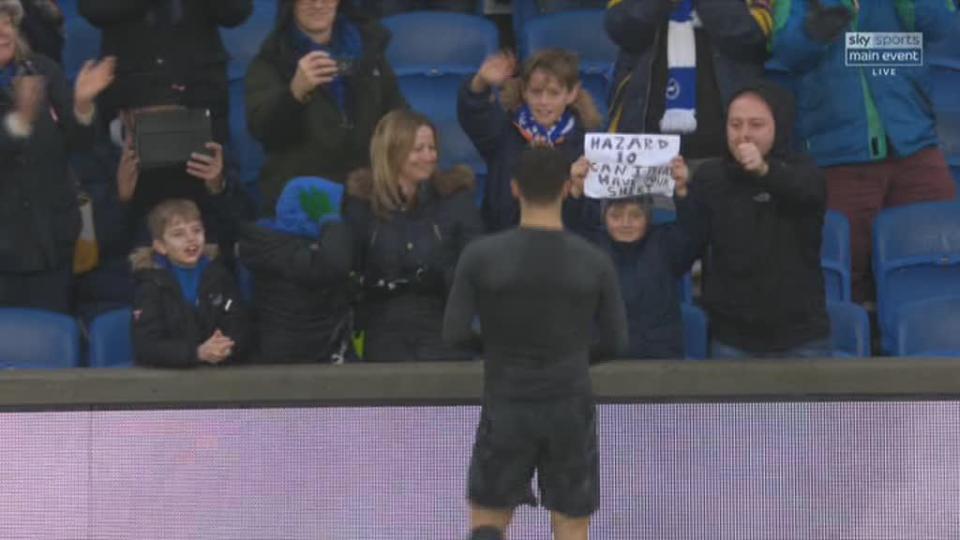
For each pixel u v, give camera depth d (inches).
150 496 1173.1
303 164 1380.4
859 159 1478.8
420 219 1251.8
